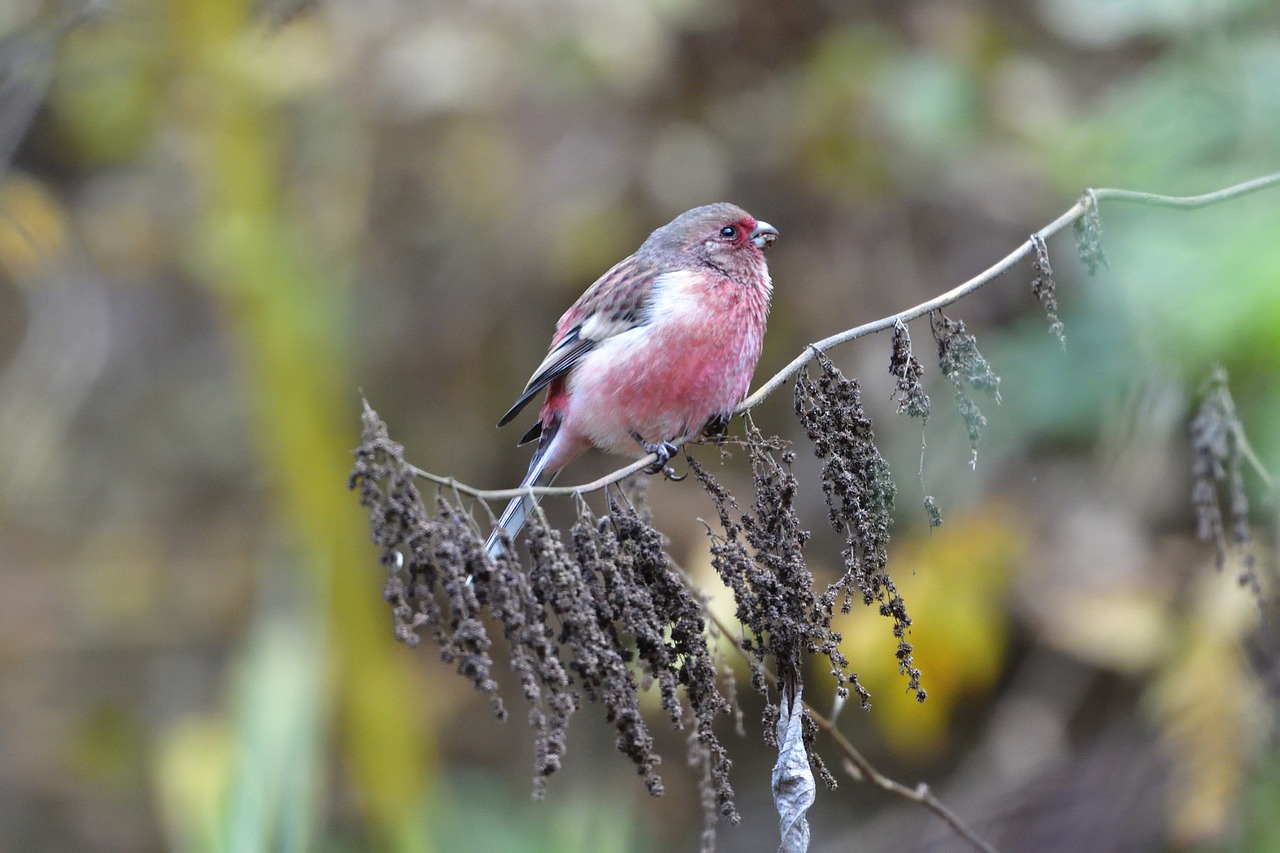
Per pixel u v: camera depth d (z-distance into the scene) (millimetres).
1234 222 7859
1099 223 6312
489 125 13844
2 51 11328
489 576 4754
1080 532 10844
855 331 5934
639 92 13609
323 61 13094
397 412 14422
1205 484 6328
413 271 14477
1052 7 12562
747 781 13516
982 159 12391
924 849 11625
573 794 12070
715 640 6242
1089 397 10703
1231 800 9031
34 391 12836
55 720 14781
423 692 12781
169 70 11969
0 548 15039
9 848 14242
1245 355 7379
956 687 10688
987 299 12398
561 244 13523
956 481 11203
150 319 16609
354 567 10484
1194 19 10125
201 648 14984
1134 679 11820
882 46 12898
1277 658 8477
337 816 11664
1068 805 11055
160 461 16031
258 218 11227
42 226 12258
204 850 8070
